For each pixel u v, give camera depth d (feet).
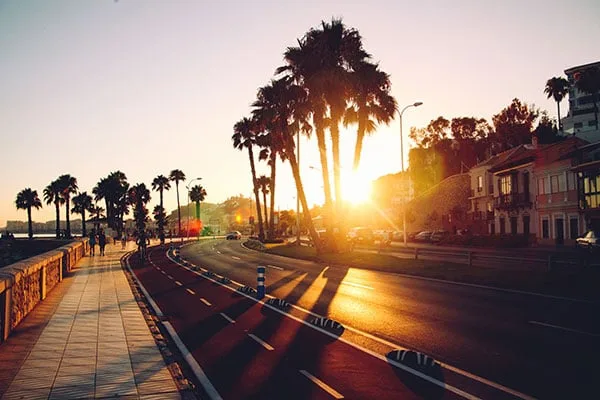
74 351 31.81
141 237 116.06
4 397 22.86
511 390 23.61
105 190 350.43
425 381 25.48
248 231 472.44
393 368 28.07
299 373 27.63
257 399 23.63
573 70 305.53
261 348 33.81
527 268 71.87
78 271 89.97
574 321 38.75
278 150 166.30
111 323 41.42
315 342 35.09
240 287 67.67
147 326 40.19
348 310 48.01
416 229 263.08
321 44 119.85
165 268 102.17
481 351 30.96
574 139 156.15
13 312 38.27
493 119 295.07
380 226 319.27
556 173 155.33
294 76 125.49
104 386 24.63
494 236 160.25
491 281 62.59
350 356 30.96
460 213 230.89
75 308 49.26
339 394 23.94
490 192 206.80
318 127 122.93
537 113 283.38
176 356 32.35
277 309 50.01
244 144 225.15
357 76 119.24
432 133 315.17
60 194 332.39
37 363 28.81
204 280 79.41
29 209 351.67
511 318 40.93
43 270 55.77
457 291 58.08
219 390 25.07
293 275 84.02
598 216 133.80
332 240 124.06
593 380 24.61
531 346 31.58
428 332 37.06
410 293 57.98
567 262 61.62
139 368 27.91
